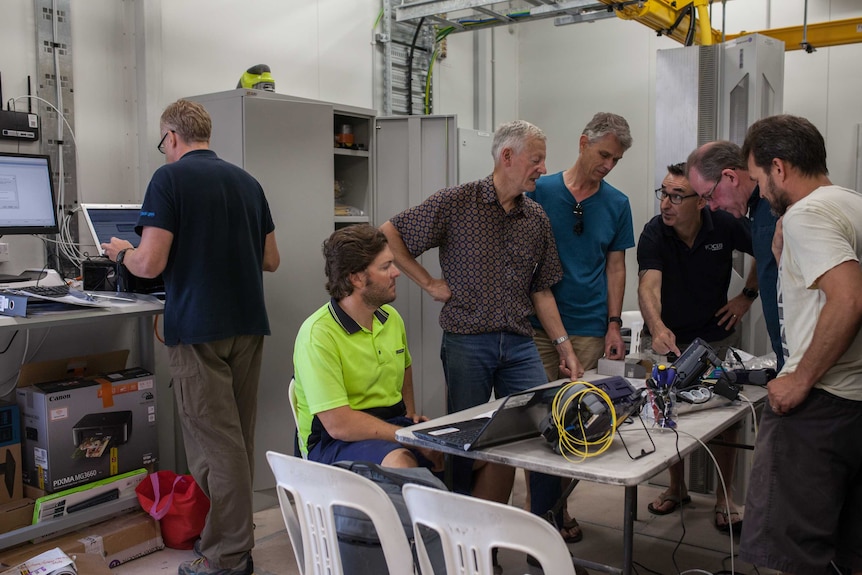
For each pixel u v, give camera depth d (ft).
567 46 18.13
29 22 10.00
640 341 10.13
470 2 13.57
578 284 9.42
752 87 10.96
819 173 6.16
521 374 8.80
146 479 9.75
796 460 5.99
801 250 5.81
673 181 9.37
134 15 11.07
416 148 13.28
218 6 12.10
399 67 15.61
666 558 9.39
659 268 9.93
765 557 6.10
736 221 9.74
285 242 11.10
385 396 7.66
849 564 6.34
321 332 7.20
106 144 10.90
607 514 10.83
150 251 8.01
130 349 11.28
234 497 8.53
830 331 5.60
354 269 7.20
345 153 12.48
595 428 5.82
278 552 9.57
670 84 11.56
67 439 9.04
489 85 18.10
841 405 5.87
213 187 8.40
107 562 8.98
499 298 8.62
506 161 8.30
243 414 9.08
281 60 13.21
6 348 9.96
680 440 6.11
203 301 8.27
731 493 10.28
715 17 15.76
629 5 11.59
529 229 8.74
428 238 8.66
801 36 14.14
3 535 8.14
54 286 9.08
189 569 8.77
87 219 9.73
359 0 14.66
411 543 5.67
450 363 8.79
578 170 9.27
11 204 9.19
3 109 9.65
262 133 10.75
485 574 4.66
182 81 11.62
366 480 5.04
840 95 14.61
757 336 11.27
